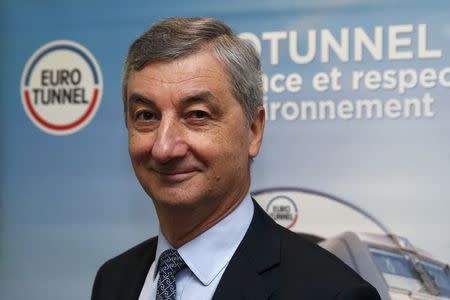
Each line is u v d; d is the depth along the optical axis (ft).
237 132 3.75
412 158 5.61
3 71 6.40
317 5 5.83
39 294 6.35
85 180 6.30
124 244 6.23
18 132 6.40
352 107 5.74
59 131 6.35
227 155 3.71
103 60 6.30
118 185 6.24
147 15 6.22
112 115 6.26
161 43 3.62
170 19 3.83
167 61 3.61
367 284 3.57
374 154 5.69
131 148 3.81
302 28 5.86
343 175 5.75
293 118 5.86
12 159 6.41
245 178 3.98
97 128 6.29
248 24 5.97
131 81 3.75
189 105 3.61
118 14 6.27
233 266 3.78
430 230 5.55
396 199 5.63
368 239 5.67
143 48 3.68
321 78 5.81
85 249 6.29
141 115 3.75
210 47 3.66
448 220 5.51
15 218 6.40
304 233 5.81
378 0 5.70
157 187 3.77
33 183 6.38
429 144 5.57
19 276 6.39
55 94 6.37
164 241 4.12
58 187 6.34
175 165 3.66
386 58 5.68
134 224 6.21
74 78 6.35
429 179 5.57
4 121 6.41
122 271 4.75
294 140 5.85
